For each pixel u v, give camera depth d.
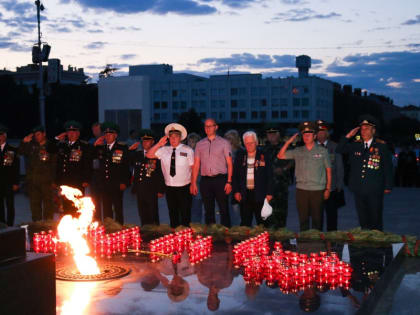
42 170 11.22
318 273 5.39
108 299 4.62
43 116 39.09
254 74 118.25
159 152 9.58
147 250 6.71
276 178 9.19
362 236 7.36
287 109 115.25
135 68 124.81
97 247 6.84
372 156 8.51
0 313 3.06
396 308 5.14
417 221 11.90
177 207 9.58
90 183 10.87
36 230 8.33
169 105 121.94
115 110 27.12
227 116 118.88
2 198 10.85
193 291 4.85
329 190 8.50
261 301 4.52
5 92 63.44
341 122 125.25
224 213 9.30
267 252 6.55
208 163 9.23
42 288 3.35
